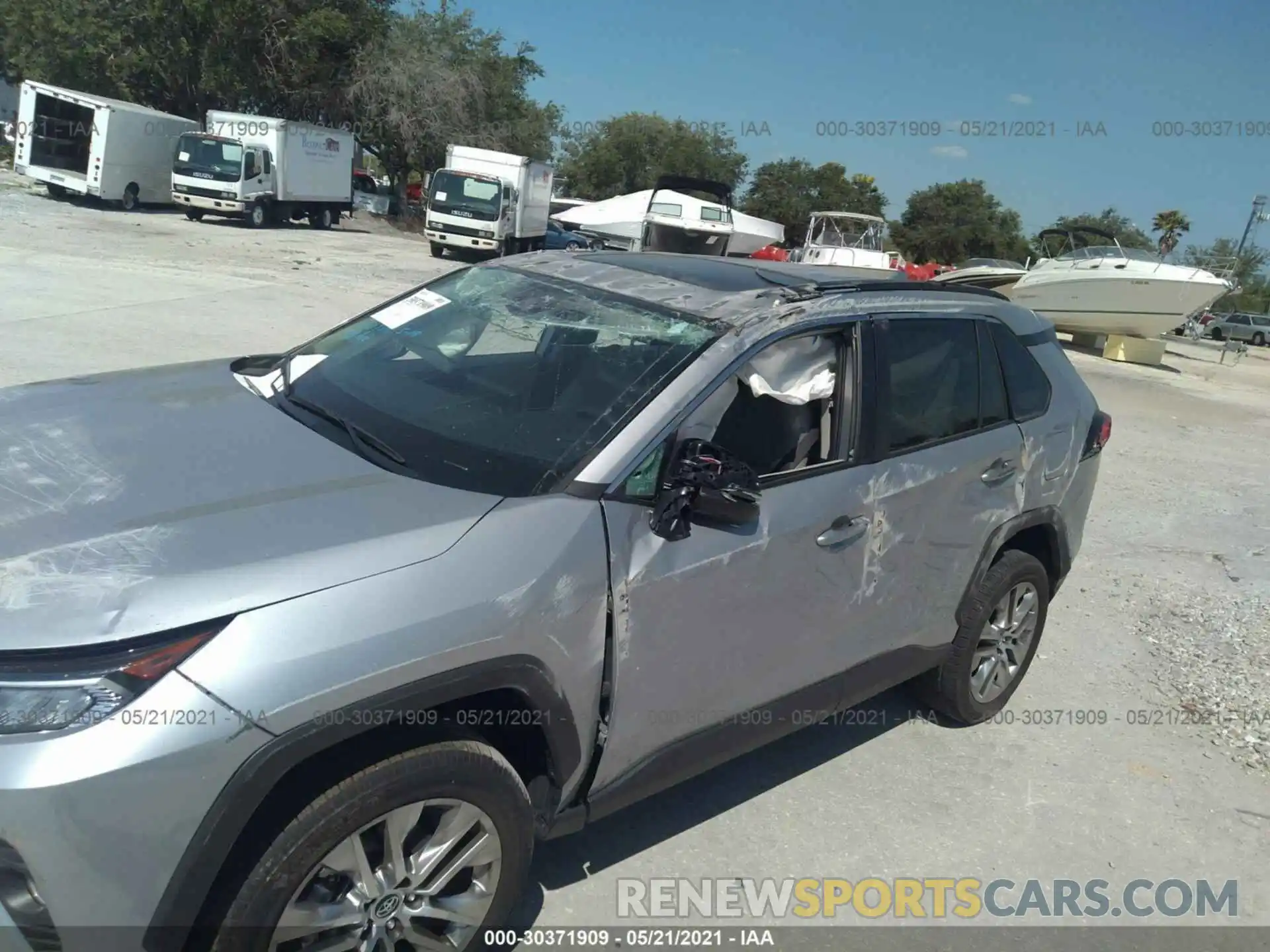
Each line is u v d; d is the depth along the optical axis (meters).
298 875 2.10
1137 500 8.70
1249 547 7.56
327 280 16.48
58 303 10.50
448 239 27.27
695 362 2.92
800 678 3.25
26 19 35.84
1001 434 3.91
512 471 2.72
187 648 1.99
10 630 1.94
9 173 33.81
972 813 3.69
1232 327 48.06
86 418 2.92
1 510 2.30
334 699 2.06
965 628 4.00
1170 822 3.79
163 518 2.30
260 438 2.83
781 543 2.98
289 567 2.17
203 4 34.59
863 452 3.30
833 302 3.32
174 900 1.94
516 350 3.22
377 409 3.07
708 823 3.42
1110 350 23.94
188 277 14.11
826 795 3.68
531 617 2.37
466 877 2.48
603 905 2.95
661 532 2.67
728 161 50.69
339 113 42.31
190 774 1.92
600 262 3.75
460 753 2.30
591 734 2.62
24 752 1.85
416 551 2.30
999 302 4.20
